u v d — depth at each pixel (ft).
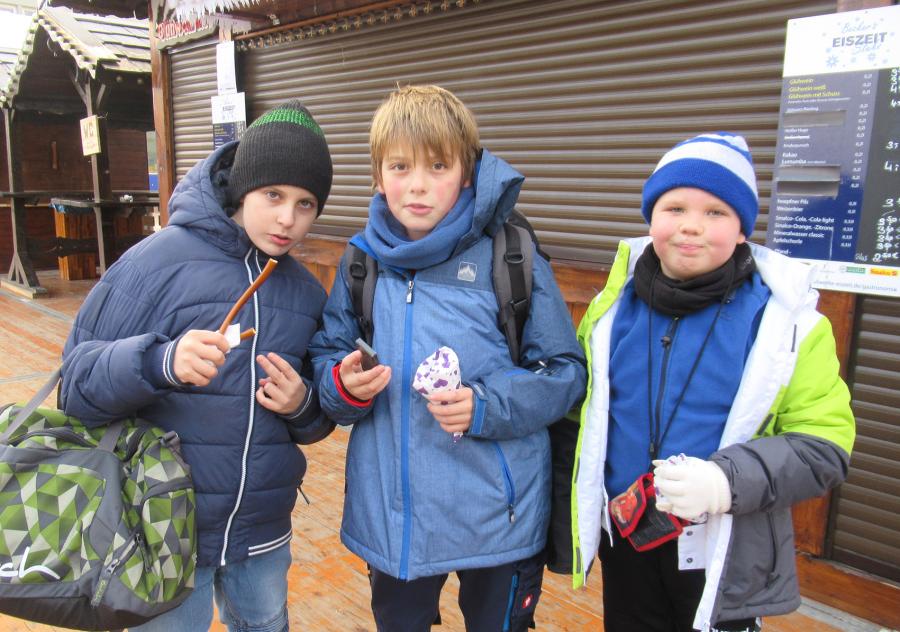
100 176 30.22
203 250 5.72
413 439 5.60
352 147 16.15
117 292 5.50
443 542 5.57
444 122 5.49
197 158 20.98
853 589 9.15
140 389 4.97
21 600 4.61
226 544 5.67
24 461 4.84
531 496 5.79
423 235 5.85
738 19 9.64
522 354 5.91
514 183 5.70
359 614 9.18
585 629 8.89
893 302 8.62
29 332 24.98
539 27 12.00
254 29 17.39
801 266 5.01
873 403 8.89
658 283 5.29
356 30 15.35
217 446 5.56
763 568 4.99
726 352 5.10
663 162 5.22
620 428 5.60
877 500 8.97
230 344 5.08
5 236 39.29
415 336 5.65
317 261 17.30
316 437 6.16
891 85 8.22
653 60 10.61
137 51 28.43
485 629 5.93
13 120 32.68
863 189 8.57
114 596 4.67
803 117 8.92
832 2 8.73
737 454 4.67
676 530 4.97
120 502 4.94
